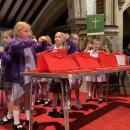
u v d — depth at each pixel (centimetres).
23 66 357
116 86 693
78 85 494
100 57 421
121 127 388
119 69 399
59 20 1279
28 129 367
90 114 466
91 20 724
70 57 338
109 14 815
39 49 385
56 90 430
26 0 1128
